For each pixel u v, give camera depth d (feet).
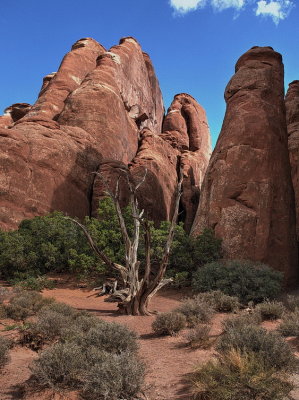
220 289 48.39
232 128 72.43
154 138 141.28
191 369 19.10
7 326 27.96
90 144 99.91
